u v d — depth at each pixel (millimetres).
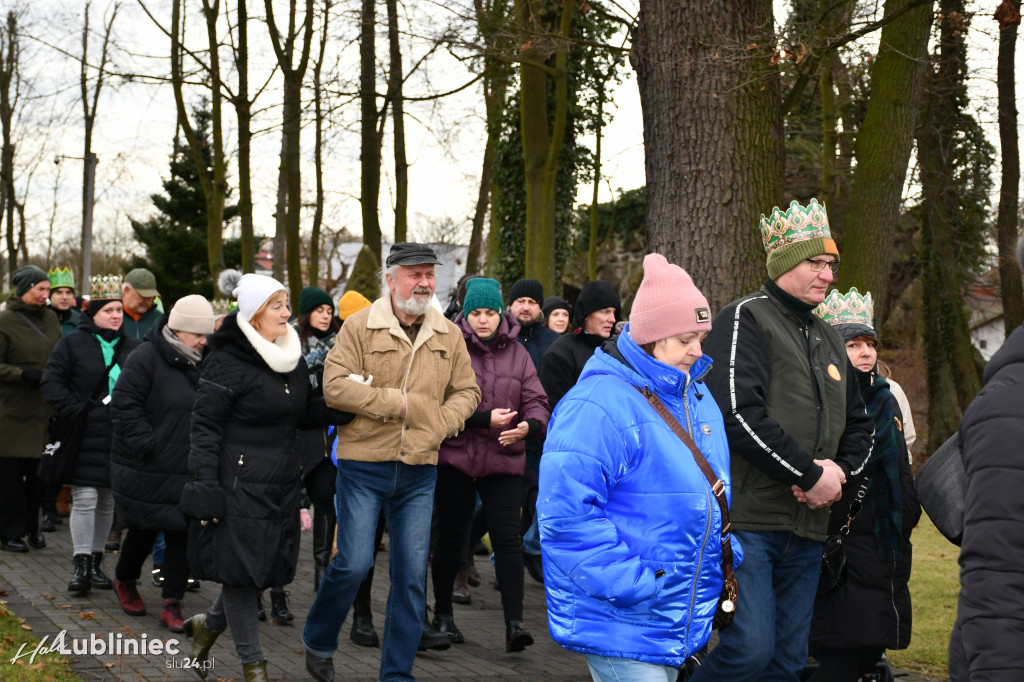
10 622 5734
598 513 3092
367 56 17062
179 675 4992
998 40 11172
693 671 4164
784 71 9227
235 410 4574
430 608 6504
